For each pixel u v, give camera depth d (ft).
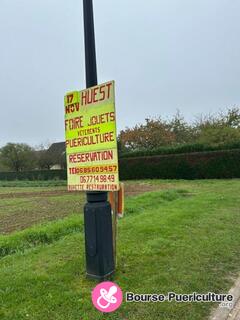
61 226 25.36
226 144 80.84
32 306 12.07
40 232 23.77
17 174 155.12
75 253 18.37
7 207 43.62
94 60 14.38
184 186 61.21
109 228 14.44
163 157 91.15
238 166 76.07
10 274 15.53
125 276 14.53
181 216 27.17
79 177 14.96
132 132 128.98
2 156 176.04
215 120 111.86
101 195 14.32
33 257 18.33
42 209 39.78
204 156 82.12
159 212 29.84
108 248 14.35
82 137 14.79
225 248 18.28
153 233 21.89
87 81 14.44
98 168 14.08
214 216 26.94
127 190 58.23
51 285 13.93
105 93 13.75
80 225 26.53
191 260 16.47
